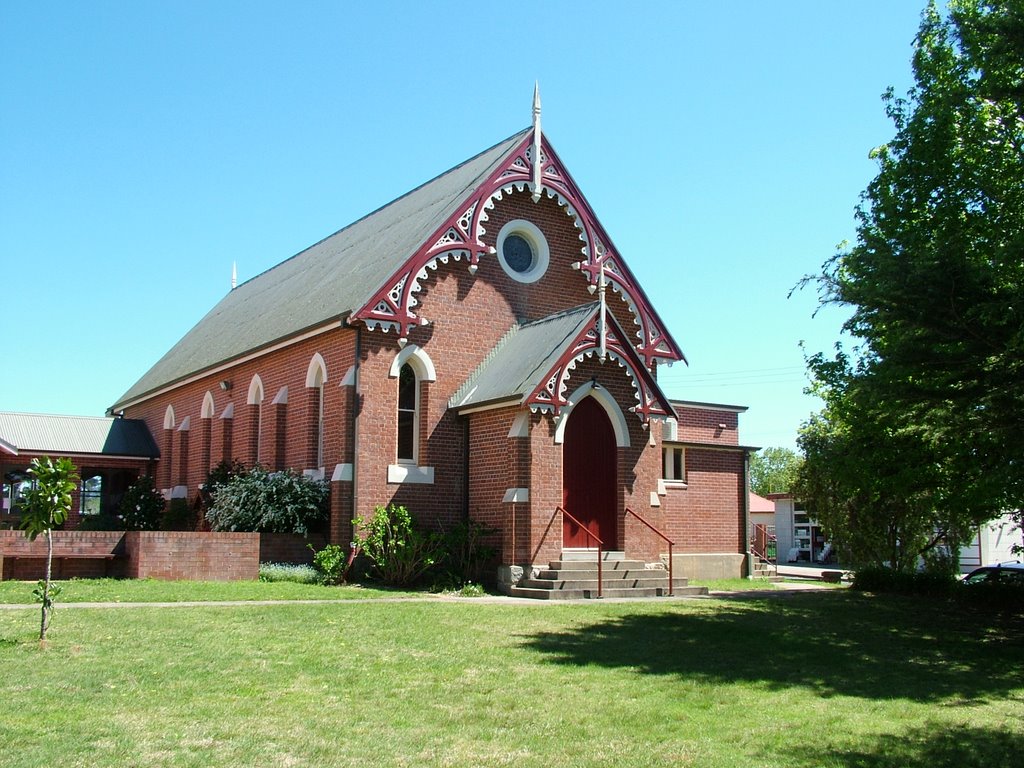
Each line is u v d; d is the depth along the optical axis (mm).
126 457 38625
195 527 32844
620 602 20844
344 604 18531
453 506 24672
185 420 36281
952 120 20438
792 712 11109
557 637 15477
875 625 18531
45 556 21875
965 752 9570
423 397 24844
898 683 13047
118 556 22562
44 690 10711
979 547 41312
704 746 9484
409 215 30469
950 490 20797
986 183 19844
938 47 21609
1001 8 17062
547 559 22375
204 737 9141
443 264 25531
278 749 8844
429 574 23266
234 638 14305
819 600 22656
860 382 16547
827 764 9039
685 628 17031
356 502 23344
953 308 14023
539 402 22359
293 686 11461
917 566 32438
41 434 38312
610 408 24078
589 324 23281
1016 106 18344
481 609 18453
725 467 32219
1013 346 13523
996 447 16156
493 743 9344
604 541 23828
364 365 23938
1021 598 21609
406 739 9359
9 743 8672
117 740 8906
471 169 29766
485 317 26156
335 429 24391
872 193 22234
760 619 18719
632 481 24188
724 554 31484
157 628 14859
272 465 27688
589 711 10742
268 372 29297
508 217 26938
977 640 17078
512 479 22828
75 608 16906
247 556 22734
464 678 12250
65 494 13914
